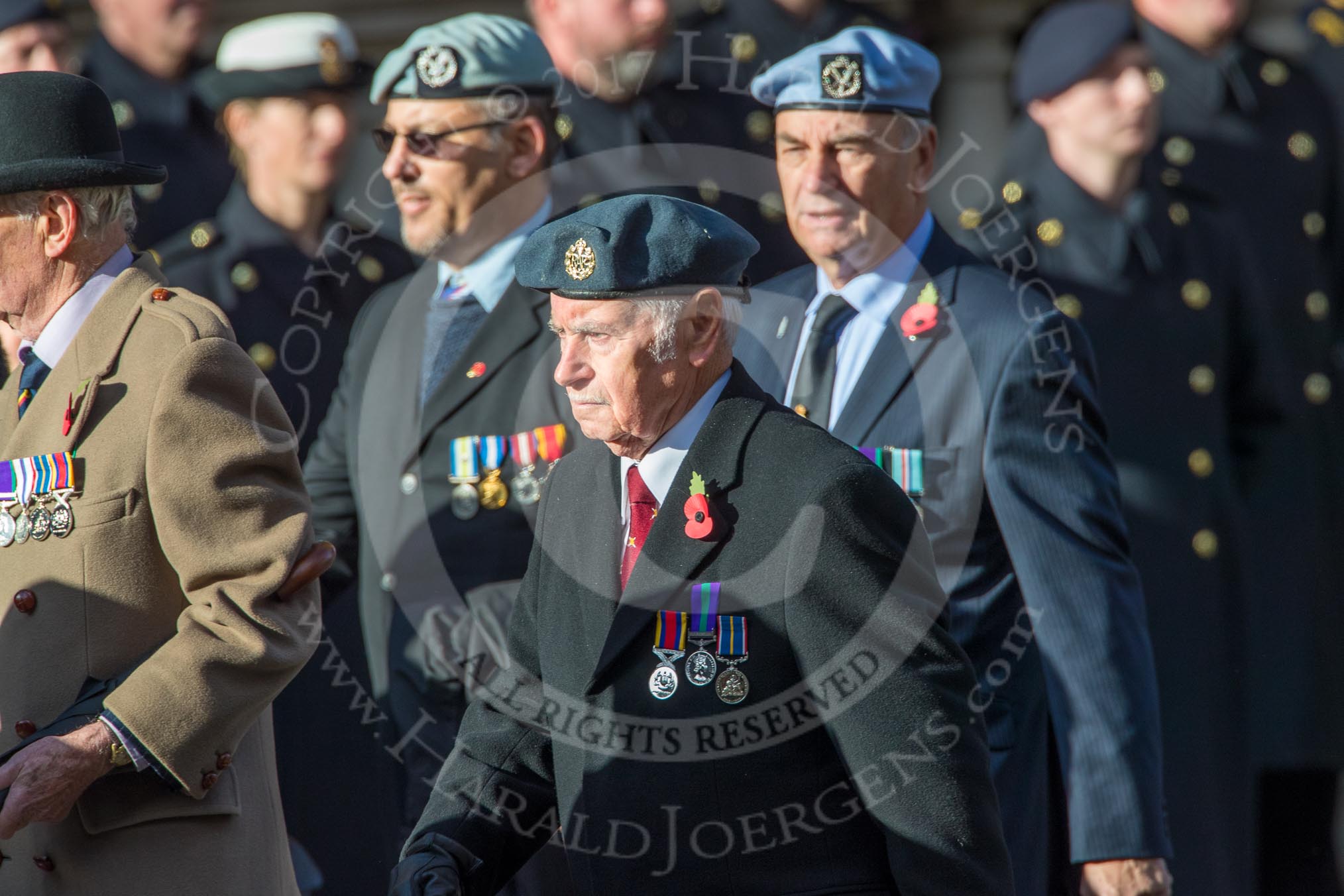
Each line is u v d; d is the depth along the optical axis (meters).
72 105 10.30
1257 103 15.88
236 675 9.86
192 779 9.80
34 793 9.40
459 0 18.41
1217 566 15.01
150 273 10.63
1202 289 14.95
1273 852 16.22
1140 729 12.40
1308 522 15.78
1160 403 14.79
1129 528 14.79
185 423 9.96
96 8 16.48
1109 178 14.74
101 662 9.99
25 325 10.50
